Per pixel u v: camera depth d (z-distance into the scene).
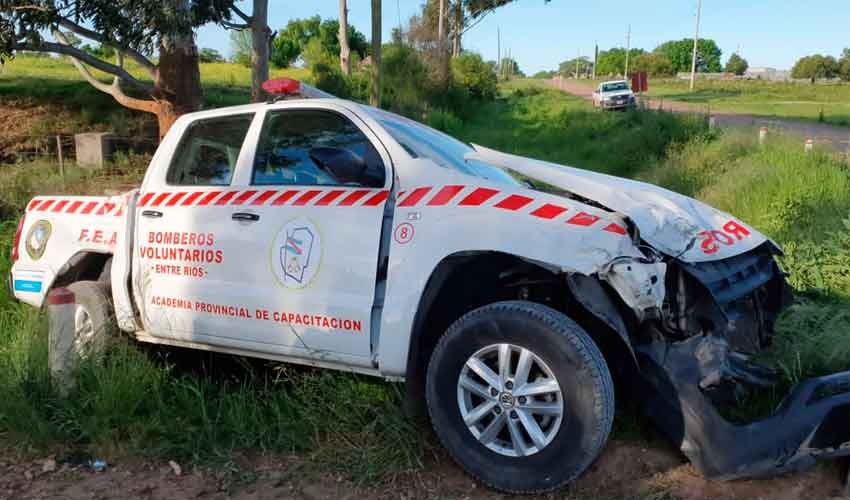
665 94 56.09
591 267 3.37
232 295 4.25
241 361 4.77
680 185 14.16
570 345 3.29
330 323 3.95
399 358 3.77
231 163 4.61
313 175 4.27
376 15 14.22
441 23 36.78
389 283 3.79
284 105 4.47
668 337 3.63
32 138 17.62
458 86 35.75
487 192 3.74
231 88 27.38
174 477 3.76
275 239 4.14
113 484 3.67
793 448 3.32
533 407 3.40
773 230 9.02
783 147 13.75
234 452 3.97
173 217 4.55
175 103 13.59
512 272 3.76
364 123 4.21
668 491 3.50
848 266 6.25
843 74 91.94
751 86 65.31
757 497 3.46
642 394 3.59
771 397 4.13
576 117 27.73
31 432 4.04
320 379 4.19
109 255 5.16
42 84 22.59
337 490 3.61
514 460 3.44
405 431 3.88
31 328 4.94
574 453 3.29
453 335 3.60
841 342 4.47
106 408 4.11
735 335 4.07
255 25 13.90
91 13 11.54
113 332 4.80
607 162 18.62
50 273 5.14
